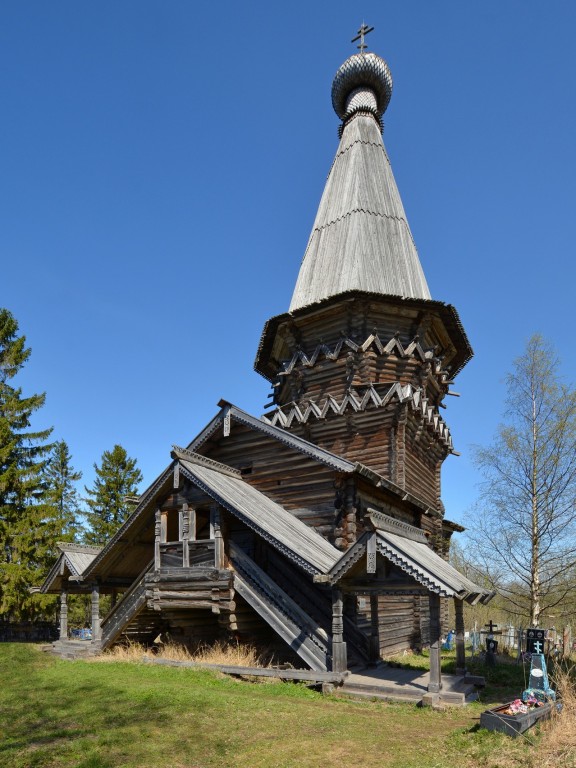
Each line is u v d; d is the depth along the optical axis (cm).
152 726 1005
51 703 1202
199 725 1017
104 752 869
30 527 3152
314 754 869
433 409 2609
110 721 1042
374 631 1631
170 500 1753
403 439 2197
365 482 1919
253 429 2072
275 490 1981
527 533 2602
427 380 2520
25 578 3005
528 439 2641
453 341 2759
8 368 3497
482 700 1292
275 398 2817
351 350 2400
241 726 1015
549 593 2631
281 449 2005
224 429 2058
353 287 2559
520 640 2061
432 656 1243
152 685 1334
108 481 4712
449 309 2492
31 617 3192
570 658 1975
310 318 2569
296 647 1447
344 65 3303
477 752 827
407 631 2181
